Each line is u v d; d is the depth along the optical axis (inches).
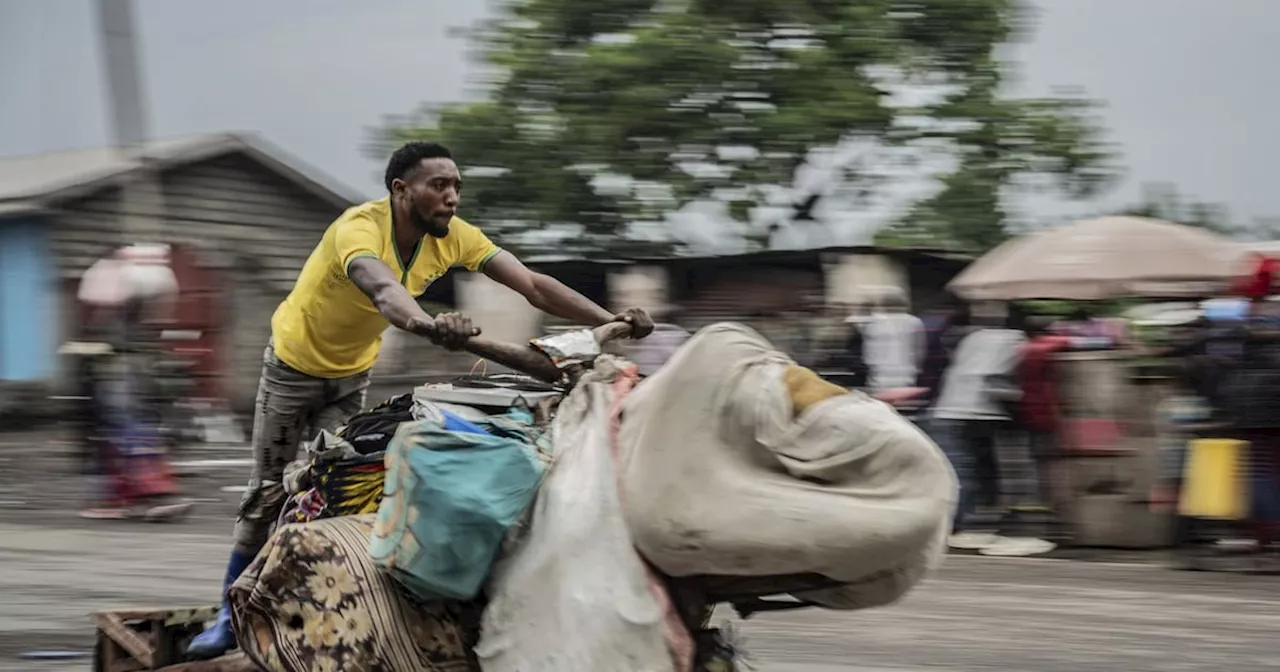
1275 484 357.4
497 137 652.1
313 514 166.2
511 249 661.3
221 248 832.9
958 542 384.8
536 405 156.1
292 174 867.4
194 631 190.7
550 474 145.4
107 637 187.6
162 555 378.9
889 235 674.2
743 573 137.9
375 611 147.5
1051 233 421.7
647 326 173.0
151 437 467.2
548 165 651.5
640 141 658.8
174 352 592.7
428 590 144.5
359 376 193.2
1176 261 395.5
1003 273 409.7
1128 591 324.5
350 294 179.2
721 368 139.8
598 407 148.8
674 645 138.6
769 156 657.0
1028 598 315.3
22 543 402.6
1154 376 384.8
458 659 149.3
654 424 139.9
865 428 136.2
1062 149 670.5
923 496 134.3
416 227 172.7
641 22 674.8
